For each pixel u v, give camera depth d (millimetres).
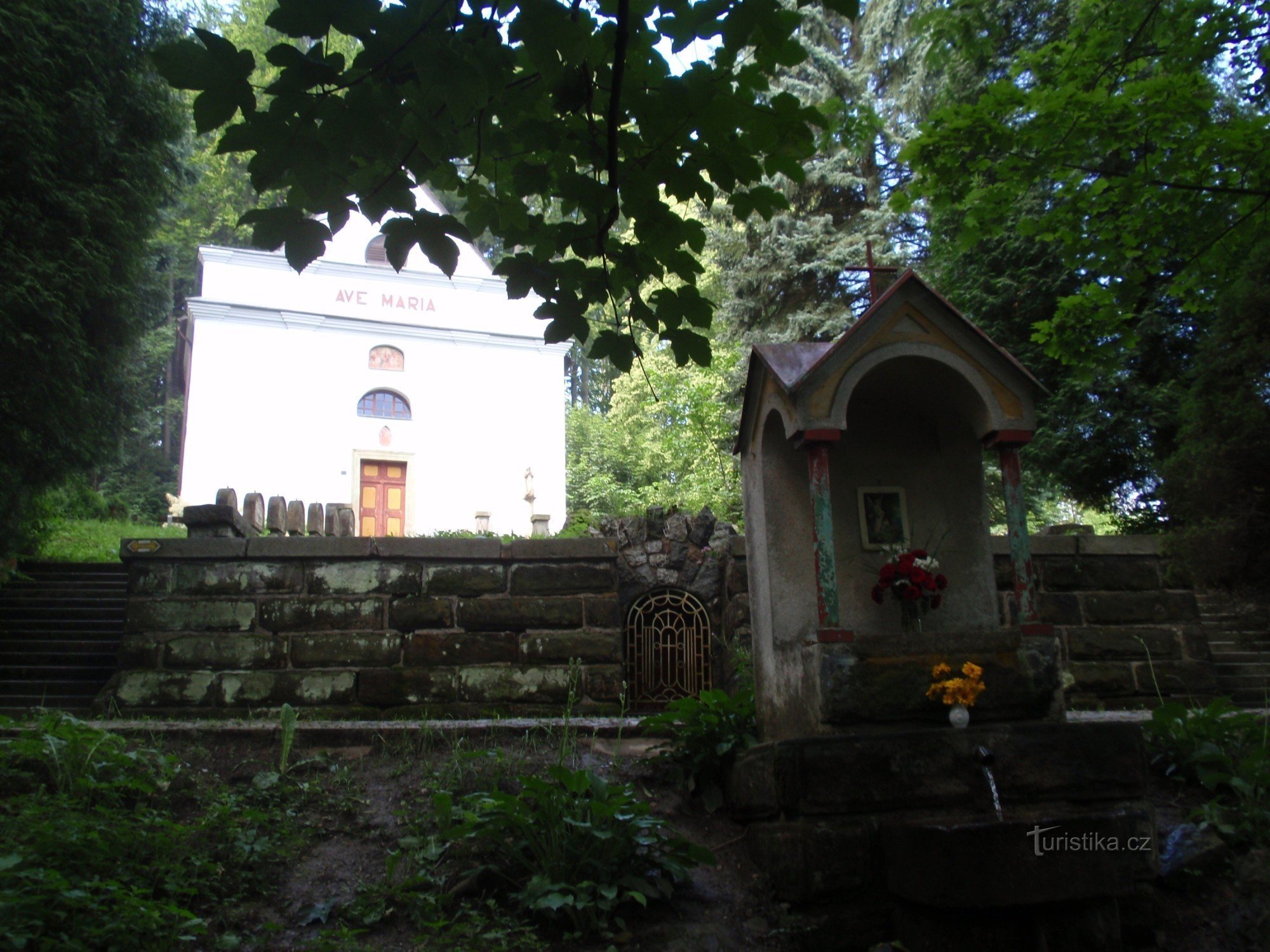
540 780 5234
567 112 4105
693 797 6516
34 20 12336
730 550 10828
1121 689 10211
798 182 4434
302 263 4020
